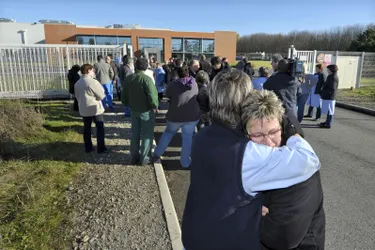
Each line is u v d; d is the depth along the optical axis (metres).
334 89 7.70
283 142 1.60
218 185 1.39
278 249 1.44
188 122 4.80
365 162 5.44
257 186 1.34
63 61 12.29
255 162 1.34
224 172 1.37
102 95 5.37
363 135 7.32
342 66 15.42
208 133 1.52
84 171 4.71
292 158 1.33
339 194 4.19
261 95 1.54
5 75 11.88
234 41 53.84
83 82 5.21
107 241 2.98
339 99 12.51
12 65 11.87
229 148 1.38
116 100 11.76
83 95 5.25
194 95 4.73
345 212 3.71
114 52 12.90
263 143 1.50
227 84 1.54
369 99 12.41
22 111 6.78
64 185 4.19
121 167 4.89
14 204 3.58
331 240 3.14
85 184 4.24
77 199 3.80
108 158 5.30
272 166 1.33
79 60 12.55
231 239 1.39
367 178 4.74
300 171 1.33
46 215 3.39
